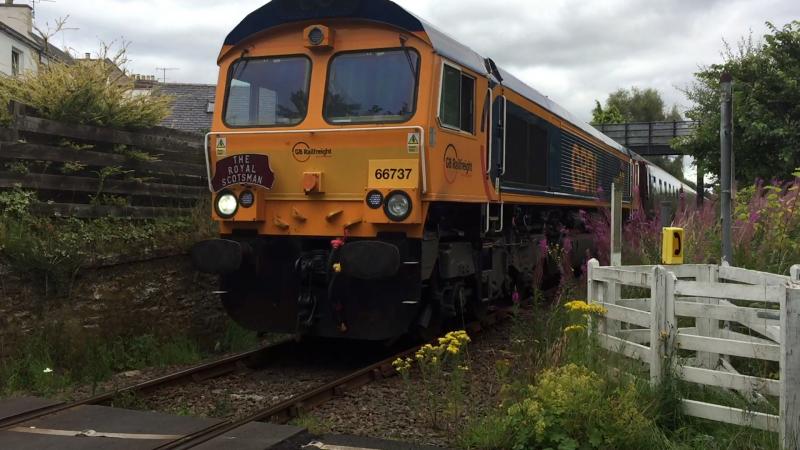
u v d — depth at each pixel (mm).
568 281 9344
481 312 9031
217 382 6605
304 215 6945
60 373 6527
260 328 7430
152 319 7891
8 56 23344
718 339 4863
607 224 12016
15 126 6922
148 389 6012
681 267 6652
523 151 9688
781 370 4293
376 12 6891
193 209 9031
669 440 4625
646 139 35031
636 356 5492
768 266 8094
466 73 7582
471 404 5480
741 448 4418
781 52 15047
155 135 8797
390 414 5512
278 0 7230
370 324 6910
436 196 6758
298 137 7000
